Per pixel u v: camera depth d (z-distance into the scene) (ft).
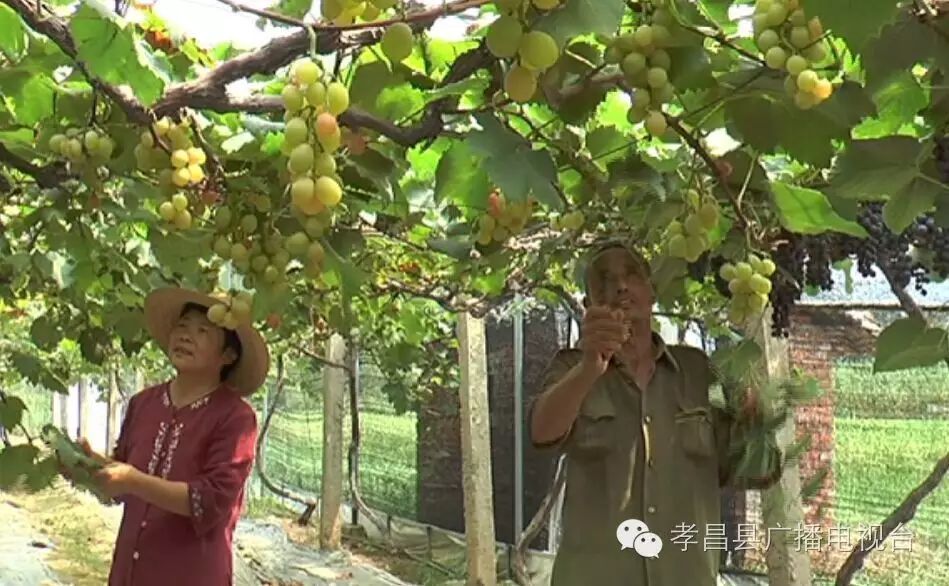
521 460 21.98
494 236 7.04
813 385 8.76
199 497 9.59
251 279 5.90
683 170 6.61
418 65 6.33
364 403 31.94
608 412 8.56
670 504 8.46
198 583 10.03
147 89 4.92
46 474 6.33
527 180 4.73
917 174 4.73
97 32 4.66
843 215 6.21
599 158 6.88
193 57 6.55
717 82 4.73
